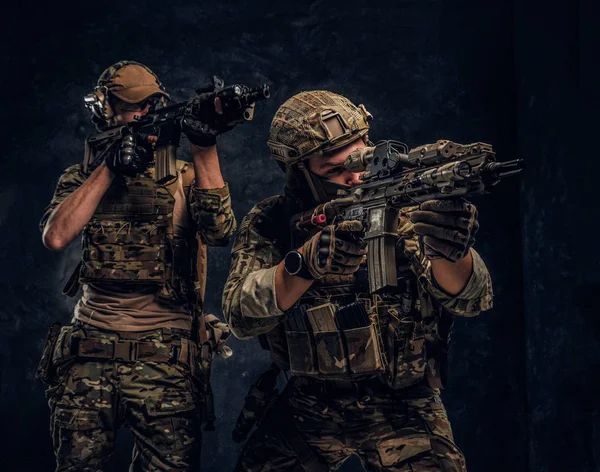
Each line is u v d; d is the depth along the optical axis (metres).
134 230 3.25
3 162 5.46
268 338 2.79
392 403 2.55
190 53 5.52
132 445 5.17
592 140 4.25
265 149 5.46
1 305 5.37
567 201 4.48
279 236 2.70
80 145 5.51
